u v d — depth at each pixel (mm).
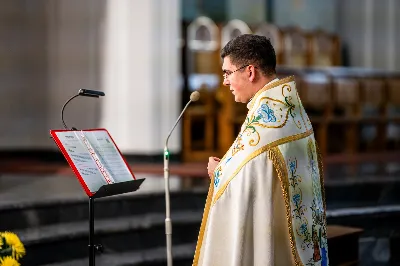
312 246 4566
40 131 13766
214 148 13781
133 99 12727
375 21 17234
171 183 10133
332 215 9211
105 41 12859
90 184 5180
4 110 13922
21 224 8156
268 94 4582
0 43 13844
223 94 13195
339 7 17641
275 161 4395
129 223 8492
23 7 13750
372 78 14961
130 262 7926
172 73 12891
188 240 8758
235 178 4414
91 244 5344
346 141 15297
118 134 12812
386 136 15828
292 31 15906
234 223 4383
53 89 13484
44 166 12586
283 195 4398
